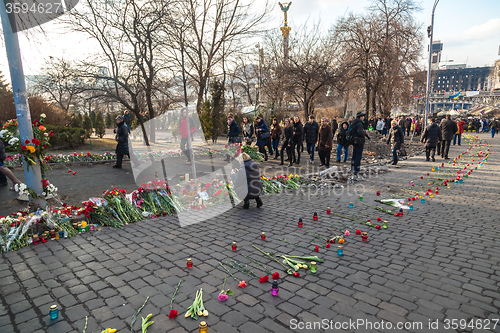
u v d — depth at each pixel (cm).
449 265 397
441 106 10419
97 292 337
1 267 397
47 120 2011
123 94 1505
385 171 1154
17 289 343
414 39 2833
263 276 369
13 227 481
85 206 586
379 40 2692
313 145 1303
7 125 748
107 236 509
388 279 362
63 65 1269
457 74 16425
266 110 2531
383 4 2769
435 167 1231
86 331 272
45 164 616
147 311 302
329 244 462
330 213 637
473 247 455
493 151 1852
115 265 402
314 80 2175
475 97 7300
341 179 980
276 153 1442
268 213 641
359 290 338
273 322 283
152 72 1398
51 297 327
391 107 3056
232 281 362
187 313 292
